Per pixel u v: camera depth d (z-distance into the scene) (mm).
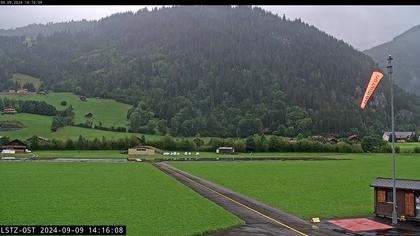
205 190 56594
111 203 45125
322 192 55844
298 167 97688
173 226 33438
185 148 184750
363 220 36438
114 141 179500
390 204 37469
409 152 167750
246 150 179625
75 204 44344
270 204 45125
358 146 175500
